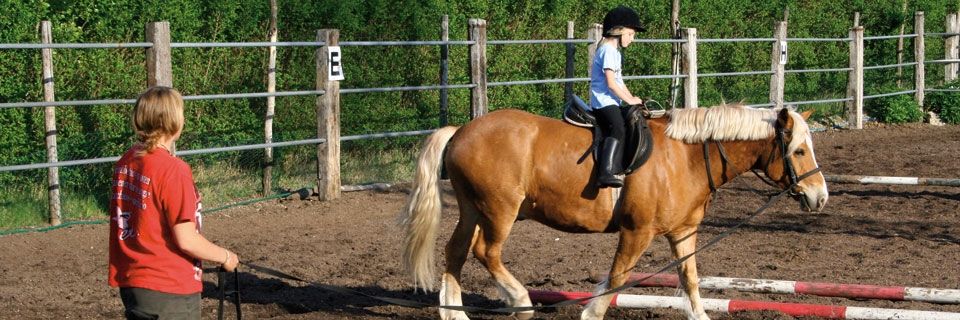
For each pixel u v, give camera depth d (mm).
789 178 5969
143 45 9359
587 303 6121
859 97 18531
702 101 17656
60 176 10219
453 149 6164
